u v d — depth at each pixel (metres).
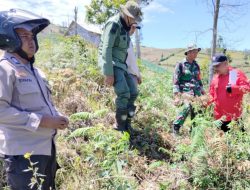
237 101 5.21
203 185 3.99
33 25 2.76
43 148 2.81
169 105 7.36
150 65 21.69
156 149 5.34
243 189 3.88
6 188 2.77
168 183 3.95
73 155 4.35
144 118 6.15
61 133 4.84
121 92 5.10
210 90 5.51
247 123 4.93
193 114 5.96
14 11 2.74
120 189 3.53
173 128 5.95
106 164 3.88
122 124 5.31
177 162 4.78
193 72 6.18
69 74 6.89
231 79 5.22
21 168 2.70
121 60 5.26
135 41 24.17
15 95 2.67
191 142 4.69
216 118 5.36
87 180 3.80
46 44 8.99
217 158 4.10
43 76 3.02
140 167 4.38
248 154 4.21
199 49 6.16
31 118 2.65
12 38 2.66
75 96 6.03
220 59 5.32
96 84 7.01
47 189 3.05
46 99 2.90
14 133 2.70
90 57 8.95
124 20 5.11
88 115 4.94
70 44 9.16
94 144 4.29
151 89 8.26
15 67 2.67
